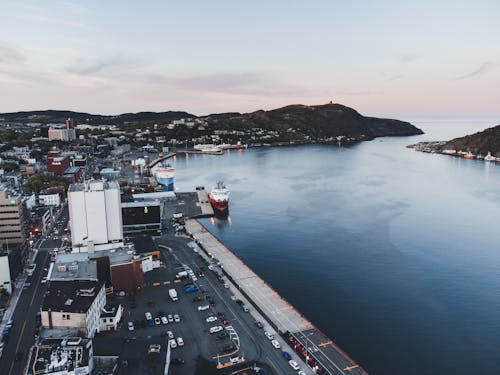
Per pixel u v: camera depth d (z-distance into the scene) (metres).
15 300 133.50
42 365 86.44
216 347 109.25
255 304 134.50
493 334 126.31
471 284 160.88
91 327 112.12
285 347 110.31
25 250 164.50
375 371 107.50
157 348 94.69
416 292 153.88
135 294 140.38
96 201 161.38
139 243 172.38
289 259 186.38
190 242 197.12
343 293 152.38
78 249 157.12
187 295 139.75
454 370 108.56
